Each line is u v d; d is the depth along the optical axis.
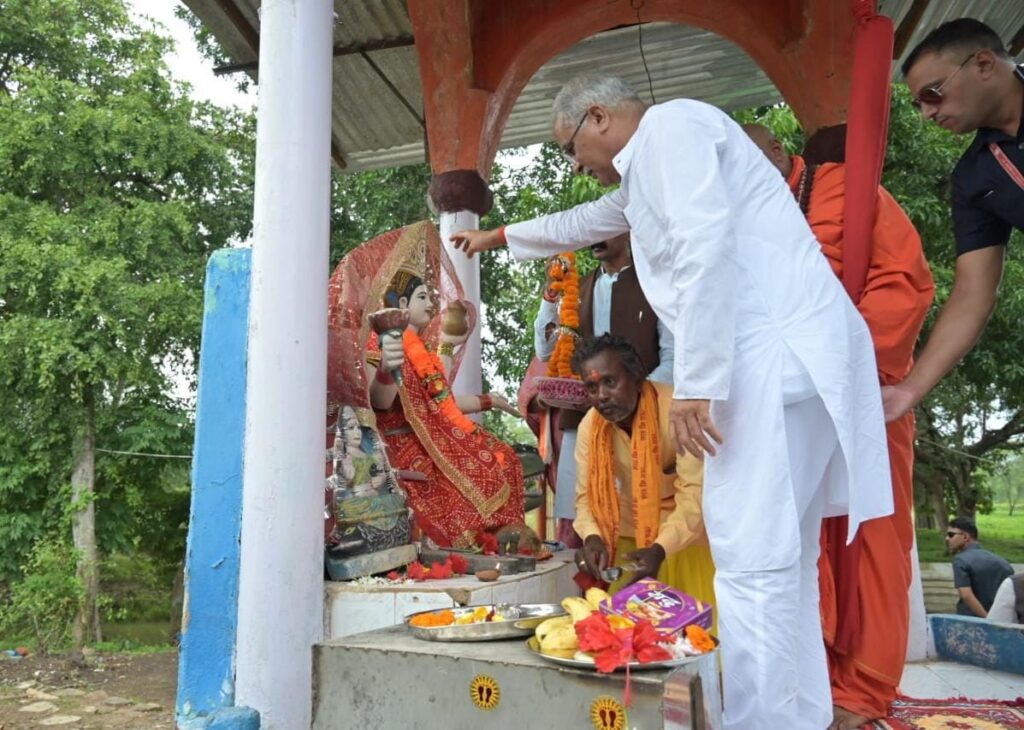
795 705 2.31
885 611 2.99
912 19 5.86
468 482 3.91
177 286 15.04
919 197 10.32
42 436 14.77
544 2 5.53
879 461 2.52
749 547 2.32
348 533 3.38
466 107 5.52
